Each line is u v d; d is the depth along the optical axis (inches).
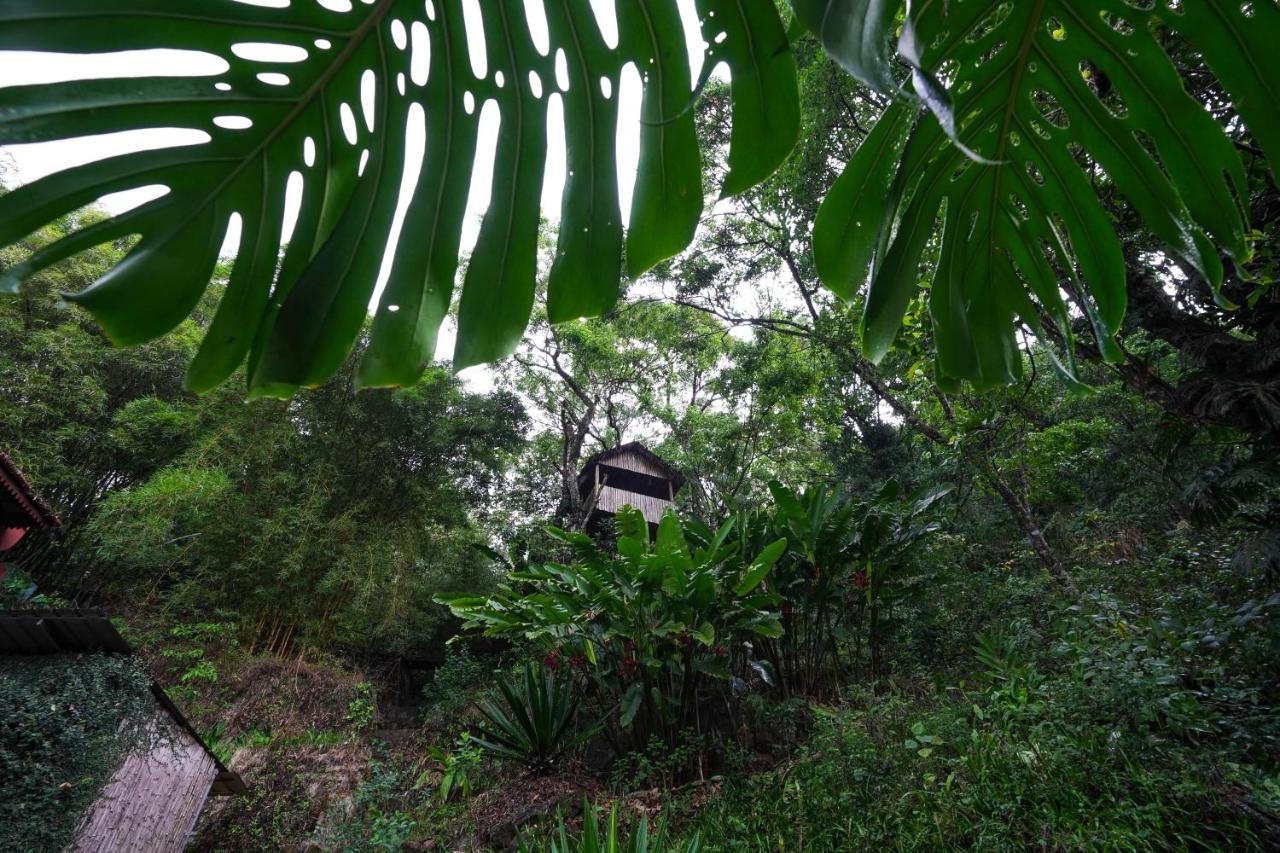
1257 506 155.3
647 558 222.5
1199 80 114.0
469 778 255.8
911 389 288.7
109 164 31.4
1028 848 120.1
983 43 39.8
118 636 174.7
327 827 230.4
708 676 255.3
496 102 38.7
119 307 32.6
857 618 281.3
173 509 360.2
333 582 391.5
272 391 37.1
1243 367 120.6
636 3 38.3
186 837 179.2
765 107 38.5
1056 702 153.3
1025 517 277.7
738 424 437.1
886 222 41.1
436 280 39.1
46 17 29.2
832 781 162.1
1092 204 45.1
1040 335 51.5
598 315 41.7
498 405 534.6
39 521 304.8
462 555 494.3
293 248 36.6
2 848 132.0
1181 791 114.7
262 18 33.5
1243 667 148.6
